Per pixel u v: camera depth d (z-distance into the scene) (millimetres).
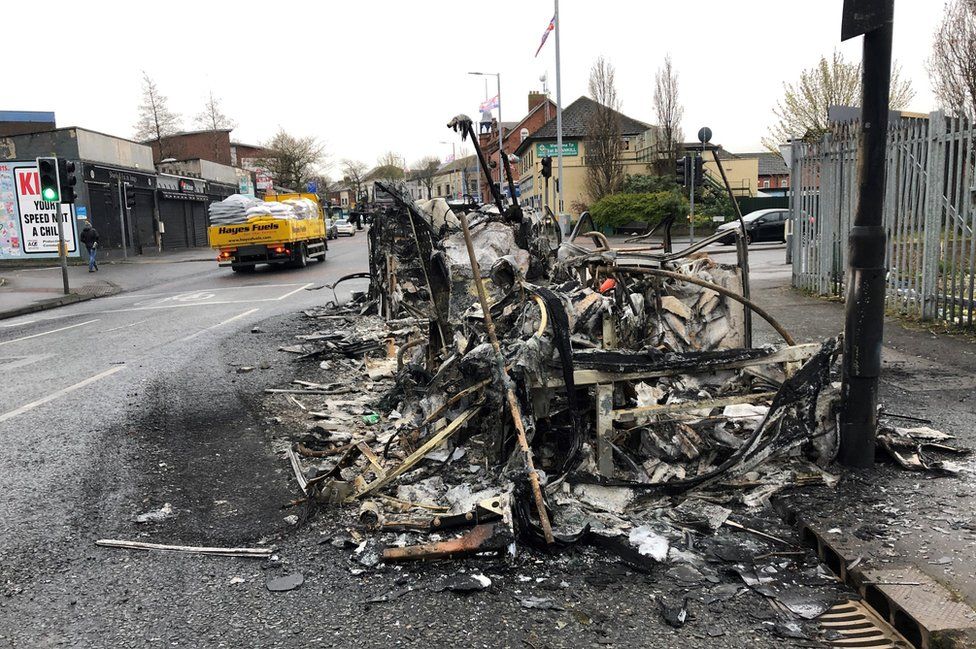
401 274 9422
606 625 2879
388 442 4734
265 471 4832
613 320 4496
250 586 3307
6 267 28875
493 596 3119
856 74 26156
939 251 8609
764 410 4785
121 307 15602
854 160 10508
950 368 6676
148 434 5680
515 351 3980
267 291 17031
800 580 3186
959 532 3383
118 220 33344
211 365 8281
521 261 6223
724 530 3650
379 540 3678
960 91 17250
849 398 4191
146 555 3646
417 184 93438
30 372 8391
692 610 2969
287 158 62094
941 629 2588
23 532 3934
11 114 42625
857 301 4078
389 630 2896
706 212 36531
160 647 2836
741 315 5117
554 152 44188
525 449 3604
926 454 4465
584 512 3773
